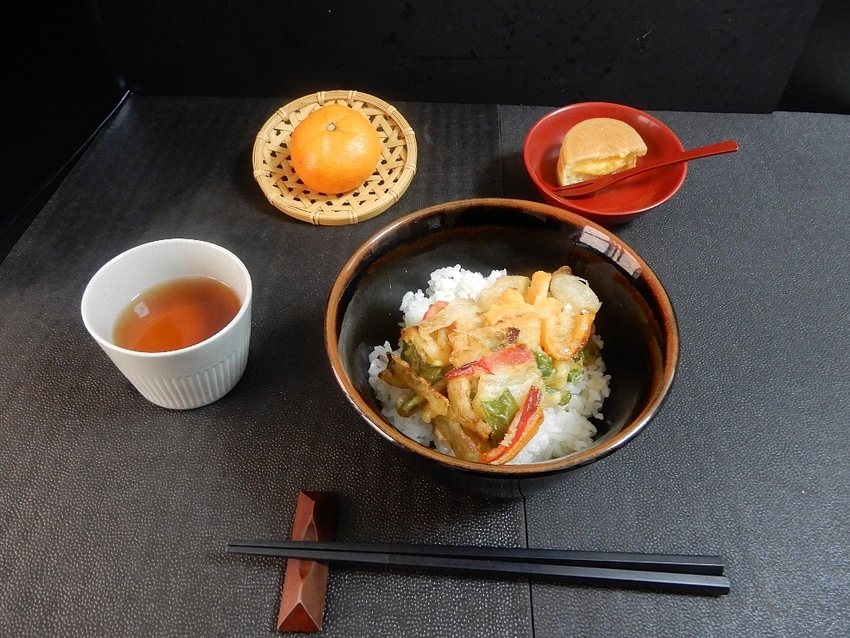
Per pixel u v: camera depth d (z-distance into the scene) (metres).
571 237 0.33
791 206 0.47
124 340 0.33
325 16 0.49
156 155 0.50
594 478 0.33
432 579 0.30
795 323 0.40
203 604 0.29
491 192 0.47
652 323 0.30
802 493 0.33
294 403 0.36
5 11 0.41
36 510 0.32
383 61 0.53
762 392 0.37
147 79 0.55
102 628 0.29
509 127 0.52
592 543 0.31
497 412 0.29
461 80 0.54
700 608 0.29
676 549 0.31
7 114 0.43
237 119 0.54
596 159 0.43
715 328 0.40
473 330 0.31
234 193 0.47
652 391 0.28
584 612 0.29
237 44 0.52
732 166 0.49
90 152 0.50
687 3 0.47
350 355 0.31
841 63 0.52
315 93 0.50
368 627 0.29
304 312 0.40
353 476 0.33
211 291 0.35
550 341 0.31
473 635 0.28
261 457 0.34
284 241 0.44
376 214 0.45
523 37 0.50
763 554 0.31
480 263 0.37
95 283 0.32
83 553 0.31
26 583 0.30
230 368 0.34
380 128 0.48
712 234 0.45
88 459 0.34
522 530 0.31
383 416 0.32
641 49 0.51
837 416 0.36
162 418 0.35
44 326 0.39
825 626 0.29
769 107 0.55
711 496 0.33
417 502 0.32
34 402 0.36
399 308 0.37
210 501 0.32
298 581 0.29
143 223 0.45
